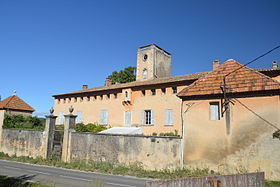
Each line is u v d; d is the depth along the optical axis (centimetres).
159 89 2752
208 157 1423
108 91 3225
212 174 1352
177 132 2481
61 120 3669
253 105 1357
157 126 2672
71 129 1969
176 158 1502
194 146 1475
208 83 1555
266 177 1252
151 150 1578
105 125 3130
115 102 3123
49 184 997
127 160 1645
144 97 2861
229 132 1393
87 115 3381
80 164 1711
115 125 3042
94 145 1805
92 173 1472
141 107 2856
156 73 3859
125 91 3002
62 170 1545
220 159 1388
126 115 2970
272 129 1283
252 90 1351
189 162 1467
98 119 3241
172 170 1477
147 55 3903
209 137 1445
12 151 2292
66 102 3694
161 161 1537
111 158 1712
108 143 1747
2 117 2531
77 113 3503
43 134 2030
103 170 1556
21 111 3241
